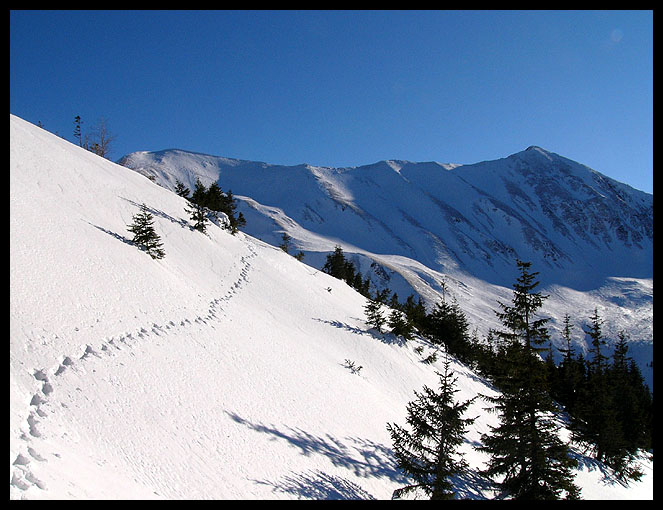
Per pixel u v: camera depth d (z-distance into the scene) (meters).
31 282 14.15
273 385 19.06
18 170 23.48
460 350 49.66
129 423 11.61
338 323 35.59
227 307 26.69
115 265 20.67
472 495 18.23
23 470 7.69
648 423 49.62
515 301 20.02
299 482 13.40
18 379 10.30
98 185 32.34
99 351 13.73
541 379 17.31
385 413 23.77
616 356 66.50
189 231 38.84
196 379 15.83
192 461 11.62
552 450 16.88
